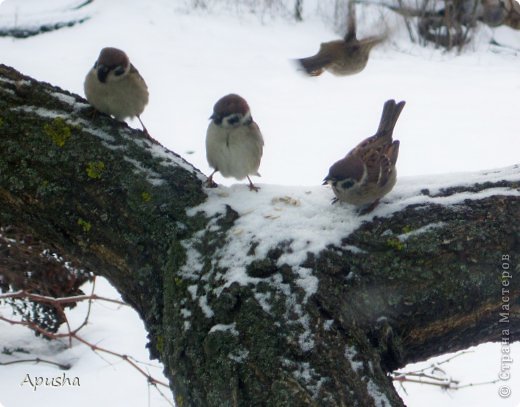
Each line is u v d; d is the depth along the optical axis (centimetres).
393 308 593
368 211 631
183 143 1770
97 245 654
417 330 613
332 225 615
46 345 1104
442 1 2664
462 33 2681
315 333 540
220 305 558
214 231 612
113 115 742
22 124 667
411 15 2480
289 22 2711
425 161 1812
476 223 622
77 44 2377
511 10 2781
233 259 584
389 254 600
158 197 638
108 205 643
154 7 2678
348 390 520
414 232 612
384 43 723
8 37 2423
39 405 949
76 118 678
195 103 2028
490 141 1928
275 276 569
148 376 885
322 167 1716
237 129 738
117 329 1157
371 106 2119
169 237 625
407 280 596
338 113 2050
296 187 675
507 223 627
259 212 628
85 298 945
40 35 2445
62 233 667
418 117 2077
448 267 607
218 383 534
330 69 701
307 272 574
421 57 2575
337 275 580
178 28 2564
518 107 2173
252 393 522
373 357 553
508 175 667
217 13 2717
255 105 2062
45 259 986
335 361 530
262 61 2378
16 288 1027
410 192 653
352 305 575
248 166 759
